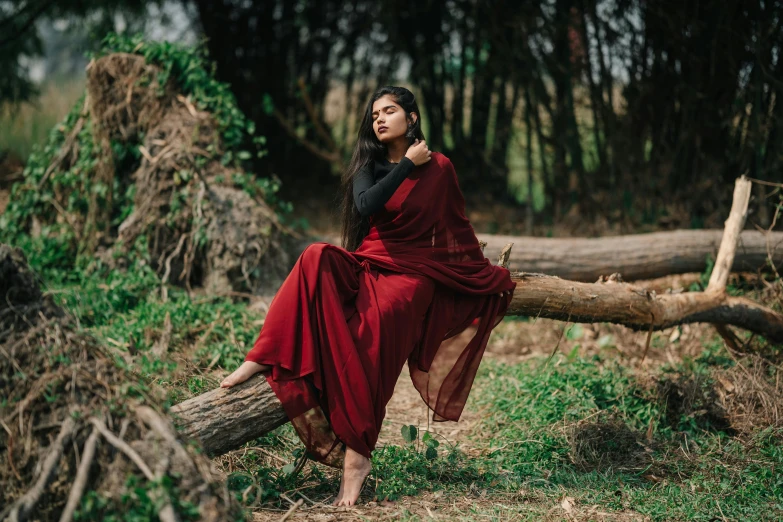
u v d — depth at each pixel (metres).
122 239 5.42
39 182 5.98
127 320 4.70
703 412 4.02
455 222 3.44
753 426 3.95
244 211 5.36
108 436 2.34
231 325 4.58
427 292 3.27
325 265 3.06
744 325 4.76
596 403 4.08
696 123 7.11
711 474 3.45
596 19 7.45
